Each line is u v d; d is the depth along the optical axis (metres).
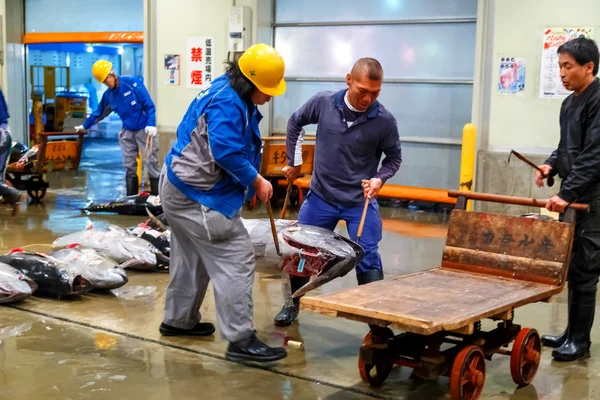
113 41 11.68
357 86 3.74
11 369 3.48
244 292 3.58
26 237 6.59
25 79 12.49
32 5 12.23
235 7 9.63
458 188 9.09
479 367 3.15
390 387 3.34
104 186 10.26
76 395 3.18
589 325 3.77
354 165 3.99
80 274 4.64
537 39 7.72
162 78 10.27
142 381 3.35
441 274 3.62
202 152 3.44
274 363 3.61
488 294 3.21
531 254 3.53
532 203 3.59
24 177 10.00
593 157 3.50
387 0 9.30
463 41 8.88
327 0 9.67
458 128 9.03
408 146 9.37
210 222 3.47
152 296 4.77
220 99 3.37
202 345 3.85
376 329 3.21
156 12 10.20
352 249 3.81
